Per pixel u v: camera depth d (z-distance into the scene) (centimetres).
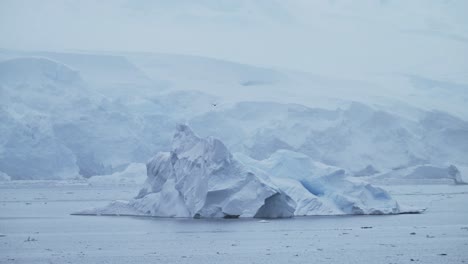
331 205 9494
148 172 9925
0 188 19750
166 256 5812
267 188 8656
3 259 5747
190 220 8662
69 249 6331
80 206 12269
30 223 8825
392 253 5847
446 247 6200
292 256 5731
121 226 8169
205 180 8731
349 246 6322
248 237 7031
